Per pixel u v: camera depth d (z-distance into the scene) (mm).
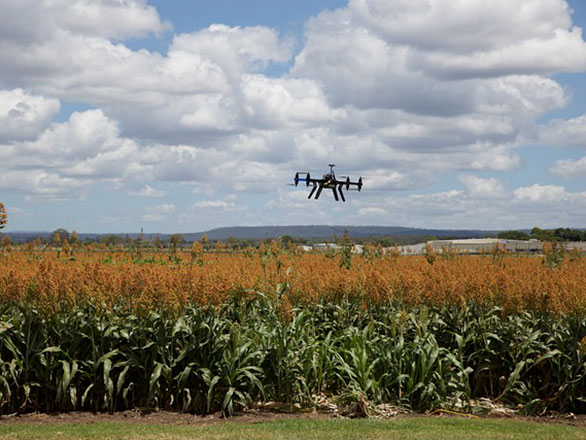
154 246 32031
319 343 11492
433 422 9688
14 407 10180
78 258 27844
